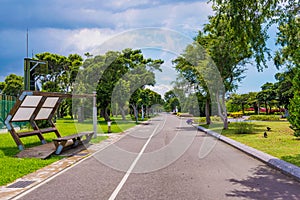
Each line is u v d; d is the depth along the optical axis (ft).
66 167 27.53
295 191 18.85
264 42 32.89
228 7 30.91
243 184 20.65
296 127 40.81
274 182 21.17
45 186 20.61
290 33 33.94
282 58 40.27
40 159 31.35
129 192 18.84
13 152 36.78
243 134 56.24
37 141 49.55
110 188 19.88
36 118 46.24
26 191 19.42
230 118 142.41
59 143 35.50
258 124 85.25
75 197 17.88
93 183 21.27
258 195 18.03
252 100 173.17
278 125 79.92
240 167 26.66
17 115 40.24
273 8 31.37
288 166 24.75
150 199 17.31
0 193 18.99
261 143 41.55
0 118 72.18
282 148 36.01
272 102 162.20
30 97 39.06
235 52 38.75
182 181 21.61
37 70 62.03
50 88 151.64
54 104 47.98
